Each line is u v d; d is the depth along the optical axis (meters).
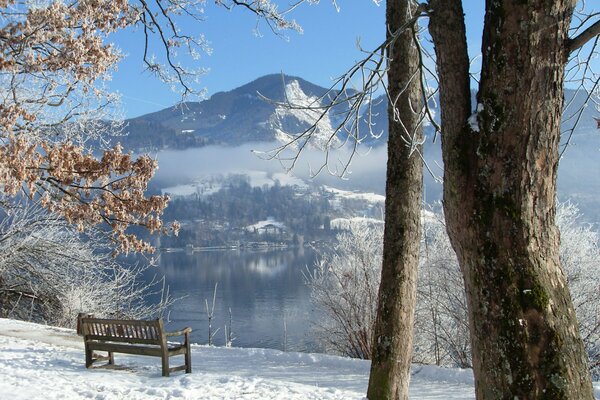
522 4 3.24
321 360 12.41
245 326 42.38
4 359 10.78
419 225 7.38
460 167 3.44
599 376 18.23
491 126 3.32
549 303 3.17
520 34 3.25
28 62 8.48
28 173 9.09
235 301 56.72
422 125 7.15
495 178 3.30
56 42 8.91
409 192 7.32
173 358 12.80
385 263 7.39
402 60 7.11
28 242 22.02
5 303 23.03
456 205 3.46
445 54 3.67
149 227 10.36
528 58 3.24
